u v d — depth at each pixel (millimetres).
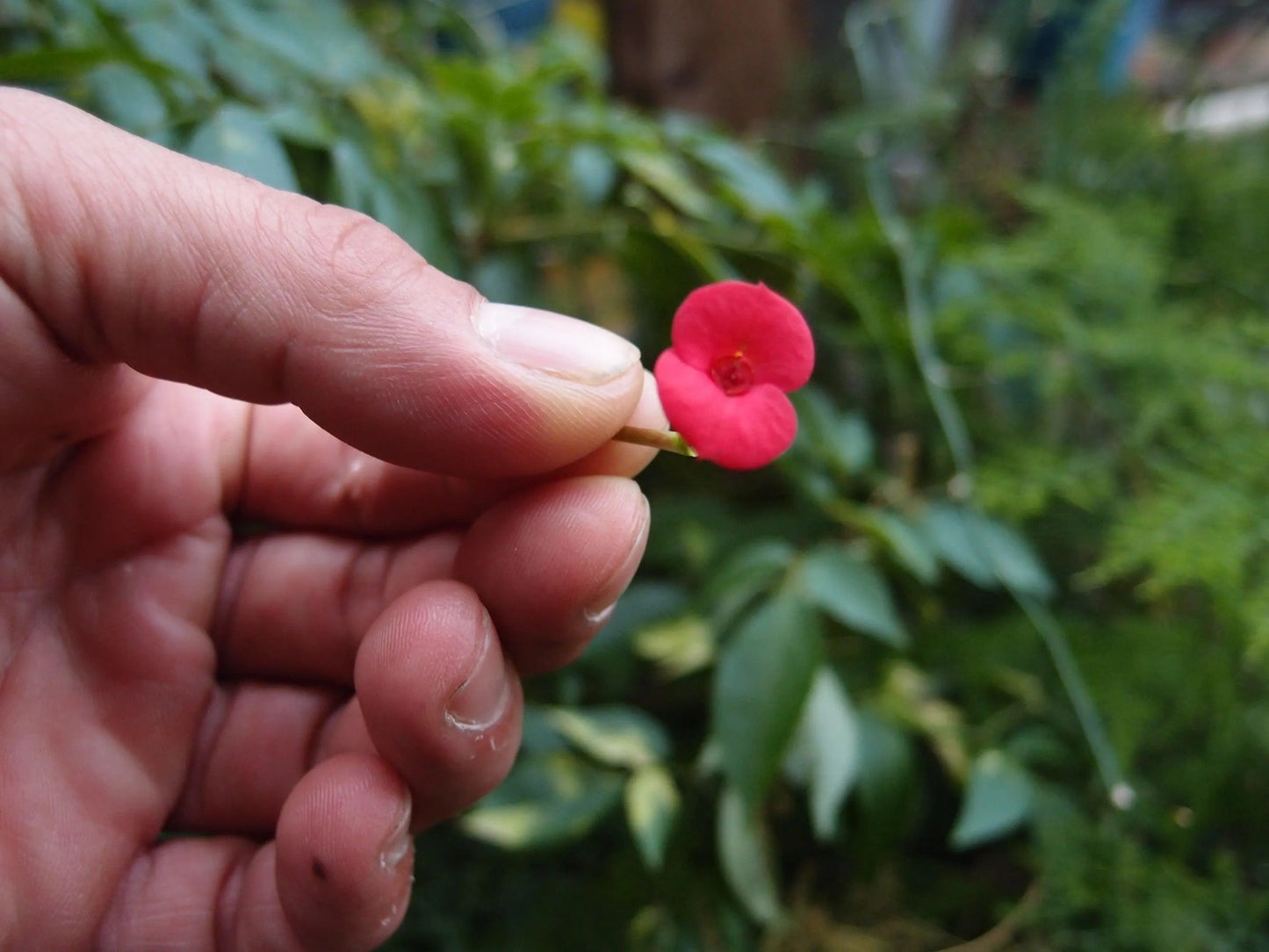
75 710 96
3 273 71
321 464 107
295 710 110
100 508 95
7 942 91
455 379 75
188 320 75
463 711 86
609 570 87
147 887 100
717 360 85
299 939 92
